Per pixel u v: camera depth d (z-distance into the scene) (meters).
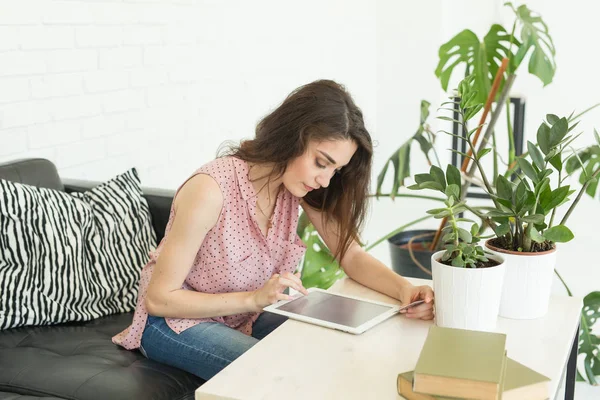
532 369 1.38
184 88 3.21
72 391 1.61
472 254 1.52
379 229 4.51
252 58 3.64
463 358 1.23
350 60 4.49
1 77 2.40
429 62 4.59
